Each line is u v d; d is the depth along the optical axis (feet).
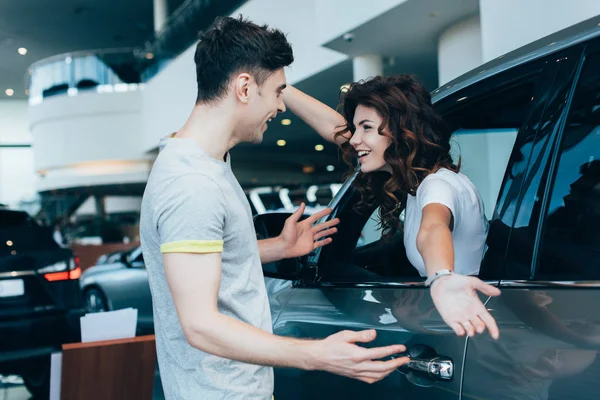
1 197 83.35
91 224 55.88
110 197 69.62
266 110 3.63
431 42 24.30
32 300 10.93
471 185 4.38
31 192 84.53
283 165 68.28
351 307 4.53
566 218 3.49
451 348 3.62
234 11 38.32
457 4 19.93
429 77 30.73
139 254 19.75
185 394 3.64
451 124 4.92
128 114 55.88
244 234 3.60
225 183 3.48
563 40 3.84
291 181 68.85
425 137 4.44
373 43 24.31
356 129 4.68
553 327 3.22
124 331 7.98
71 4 60.75
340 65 28.60
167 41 49.80
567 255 3.42
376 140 4.53
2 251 10.87
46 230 11.75
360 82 4.70
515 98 4.28
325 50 29.07
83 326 7.77
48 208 63.21
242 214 3.57
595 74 3.58
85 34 70.85
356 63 26.48
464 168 5.25
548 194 3.62
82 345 7.60
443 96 4.70
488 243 3.85
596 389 2.96
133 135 55.88
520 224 3.71
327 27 23.91
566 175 3.57
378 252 5.53
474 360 3.49
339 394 4.33
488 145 4.93
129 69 55.88
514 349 3.32
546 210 3.60
